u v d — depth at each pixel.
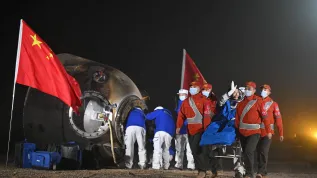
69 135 11.95
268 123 8.63
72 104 9.95
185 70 13.23
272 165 15.40
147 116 12.37
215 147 9.05
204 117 8.87
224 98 8.94
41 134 12.30
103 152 12.02
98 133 11.92
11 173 9.80
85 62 12.70
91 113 11.88
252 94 8.74
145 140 12.32
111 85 12.22
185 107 9.12
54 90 9.69
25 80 9.59
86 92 11.91
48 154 11.05
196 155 9.04
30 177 9.15
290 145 18.39
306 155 17.16
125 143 12.10
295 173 11.73
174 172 10.73
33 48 9.61
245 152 8.66
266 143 9.05
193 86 9.14
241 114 8.73
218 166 9.77
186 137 12.41
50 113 12.09
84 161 11.80
